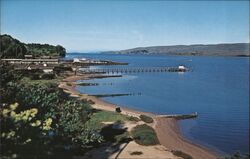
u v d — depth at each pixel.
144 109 58.84
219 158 29.17
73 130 28.48
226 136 39.84
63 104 37.84
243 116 54.00
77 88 81.75
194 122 48.62
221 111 59.50
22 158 17.92
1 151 17.81
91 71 129.12
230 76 143.00
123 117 43.12
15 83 30.05
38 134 21.44
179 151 29.66
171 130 41.94
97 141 29.20
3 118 19.27
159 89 92.81
